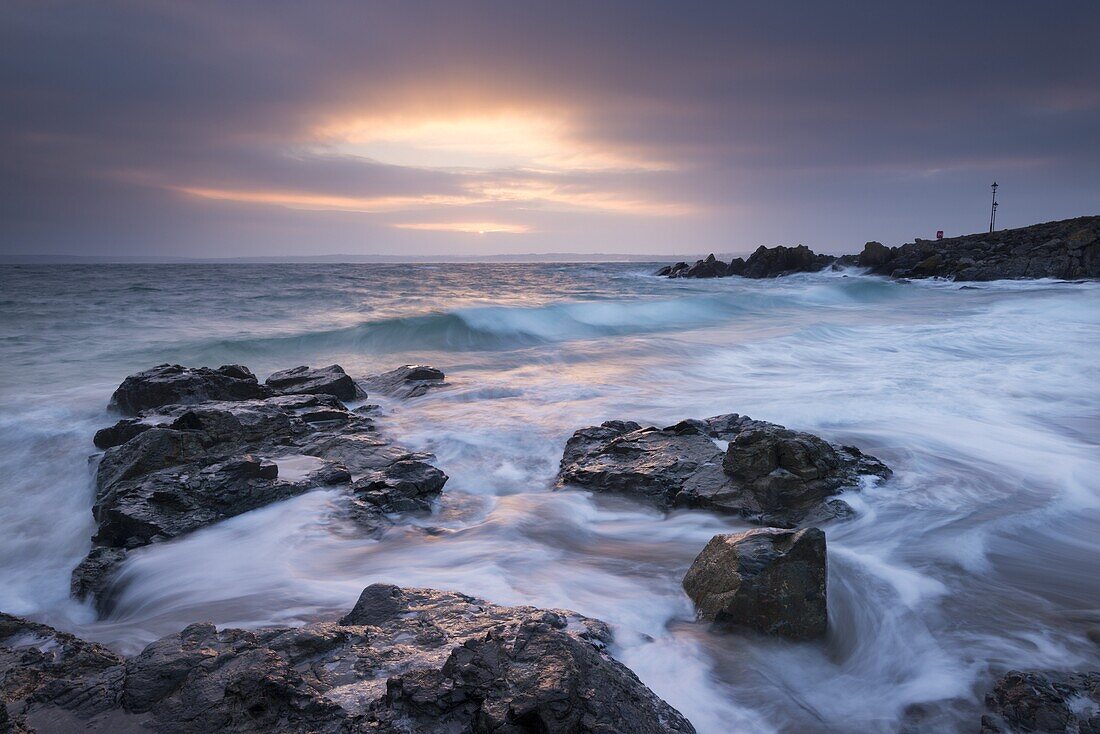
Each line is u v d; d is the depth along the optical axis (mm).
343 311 32062
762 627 5637
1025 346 20469
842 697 4977
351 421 12438
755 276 68625
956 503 8570
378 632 4910
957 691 4922
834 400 13719
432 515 8719
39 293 38344
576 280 70812
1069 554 7258
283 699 3900
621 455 10039
